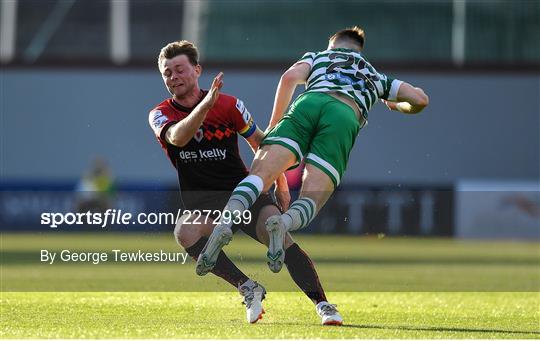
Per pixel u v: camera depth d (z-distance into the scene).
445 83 101.44
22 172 100.75
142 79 100.75
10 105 100.50
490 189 80.06
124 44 101.50
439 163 101.31
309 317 24.48
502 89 101.62
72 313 24.72
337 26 103.12
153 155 100.44
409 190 76.56
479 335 20.61
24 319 23.22
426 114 101.19
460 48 102.06
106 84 100.75
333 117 22.62
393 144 100.75
